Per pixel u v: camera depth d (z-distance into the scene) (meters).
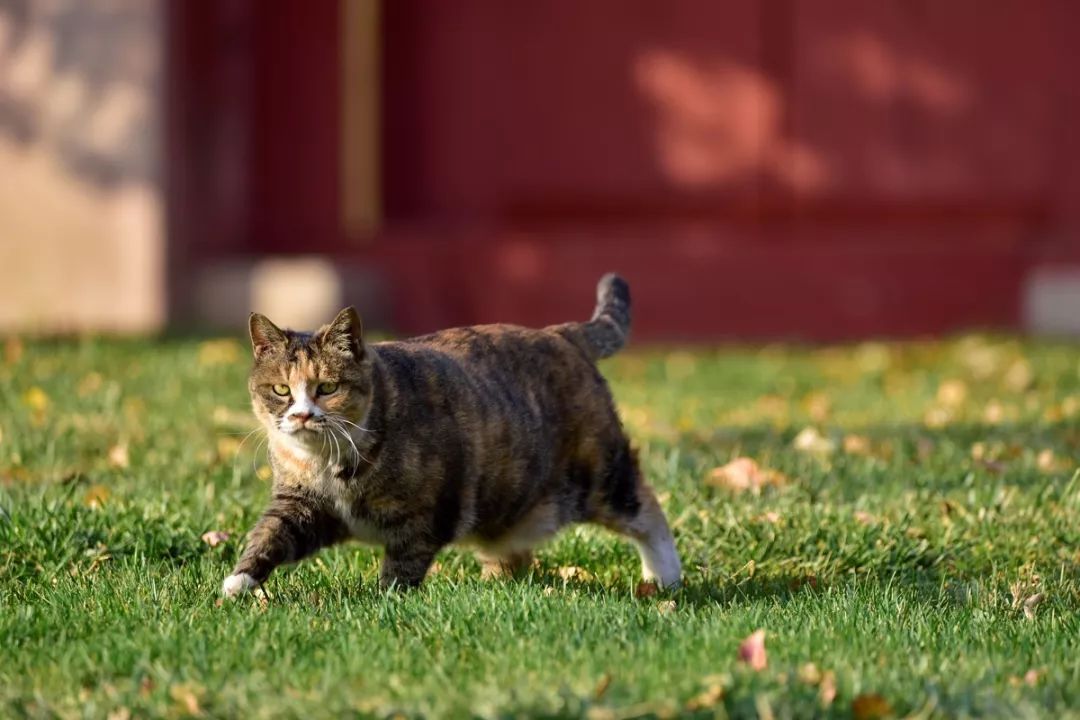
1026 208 21.47
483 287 21.95
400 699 5.64
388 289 22.19
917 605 7.38
